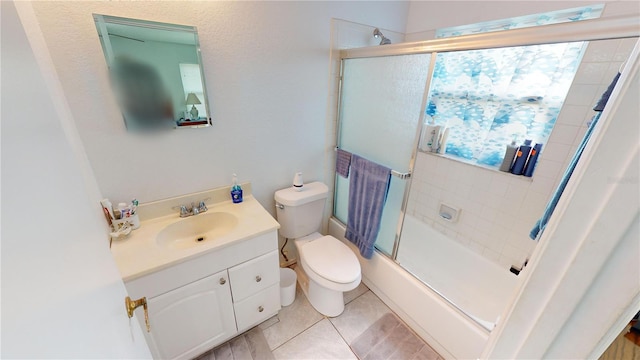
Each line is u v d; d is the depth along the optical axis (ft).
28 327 0.86
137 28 3.63
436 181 7.20
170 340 4.05
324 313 5.65
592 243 1.00
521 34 3.17
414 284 5.19
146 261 3.58
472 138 6.42
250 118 5.13
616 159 0.91
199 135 4.67
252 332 5.26
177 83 4.16
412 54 4.52
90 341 1.31
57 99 3.05
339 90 6.19
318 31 5.32
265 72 4.98
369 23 5.94
